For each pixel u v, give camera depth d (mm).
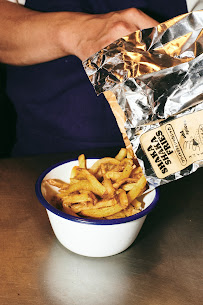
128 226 677
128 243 723
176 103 654
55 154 1186
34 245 751
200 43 627
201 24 617
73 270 686
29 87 1336
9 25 1092
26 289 630
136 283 661
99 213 686
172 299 626
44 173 771
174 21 619
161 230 826
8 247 737
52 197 760
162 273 689
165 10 1264
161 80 640
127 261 718
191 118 667
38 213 863
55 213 658
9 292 620
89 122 1345
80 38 815
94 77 635
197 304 619
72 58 1254
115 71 635
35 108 1359
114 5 1249
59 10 1253
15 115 1413
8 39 1102
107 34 707
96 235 667
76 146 1386
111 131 1369
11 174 1040
